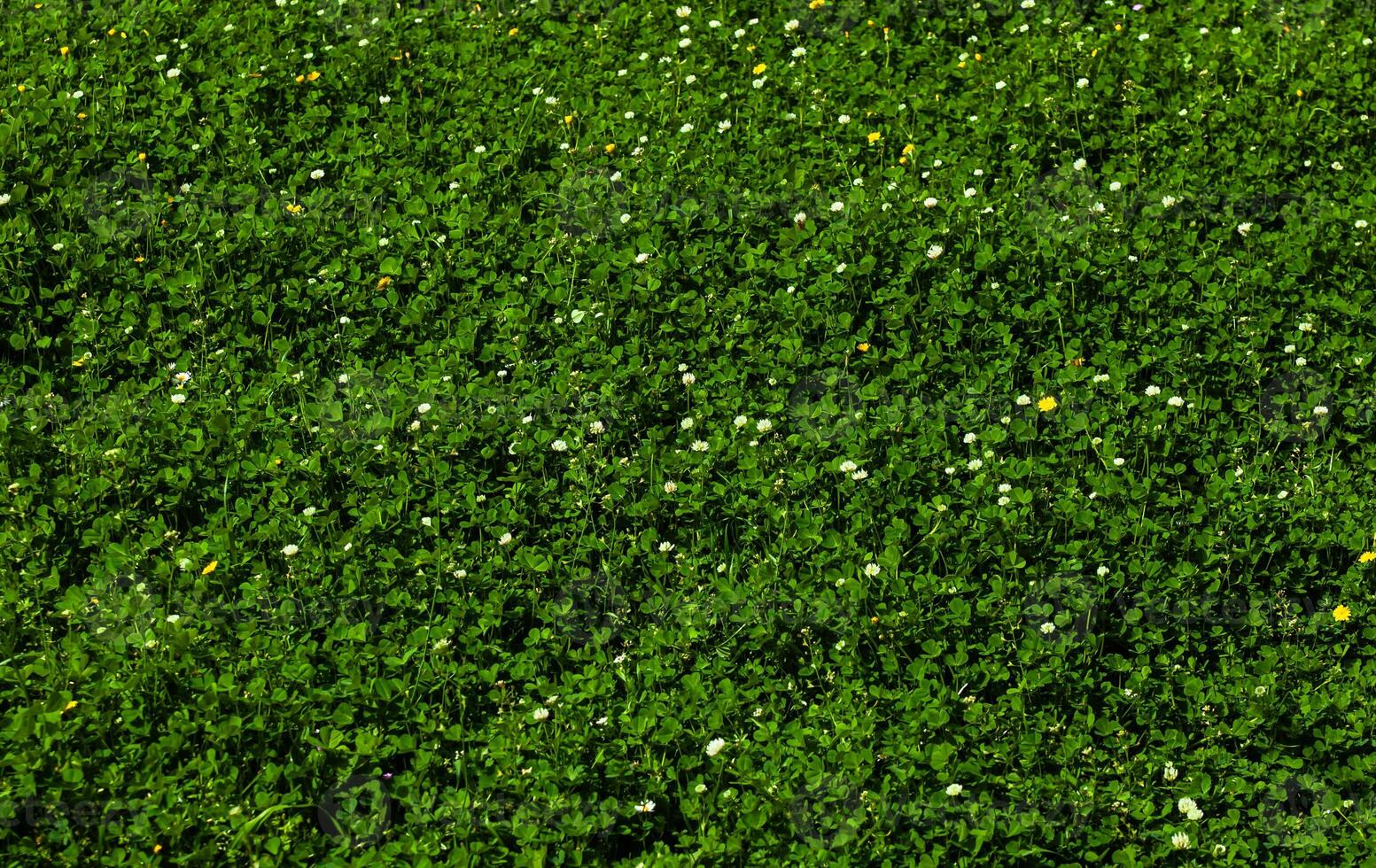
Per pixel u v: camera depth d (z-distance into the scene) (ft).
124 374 19.57
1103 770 14.58
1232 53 25.64
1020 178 22.47
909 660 15.88
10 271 20.48
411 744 14.35
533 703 15.16
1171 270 20.89
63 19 25.89
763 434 18.40
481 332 20.20
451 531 17.35
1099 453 17.97
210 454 17.94
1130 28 26.40
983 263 20.52
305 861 13.53
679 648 15.72
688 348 19.77
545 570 16.43
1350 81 24.75
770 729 14.74
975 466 17.65
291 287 20.62
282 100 24.77
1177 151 23.29
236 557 16.60
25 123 22.74
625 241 21.39
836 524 17.34
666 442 18.63
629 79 25.18
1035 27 26.40
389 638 15.84
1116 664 15.65
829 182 22.58
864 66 25.11
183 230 21.61
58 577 15.88
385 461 17.83
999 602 16.22
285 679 15.01
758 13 26.99
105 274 20.79
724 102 24.64
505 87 24.97
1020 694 15.12
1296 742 15.23
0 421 17.51
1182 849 13.83
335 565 16.55
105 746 14.23
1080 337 19.90
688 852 13.92
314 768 14.24
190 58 25.53
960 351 19.48
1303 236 21.25
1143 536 17.06
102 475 17.47
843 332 19.98
